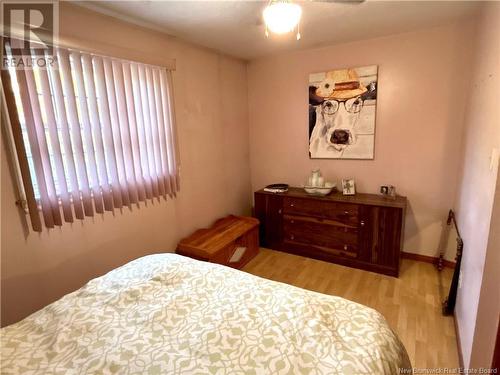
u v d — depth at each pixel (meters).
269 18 1.44
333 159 3.21
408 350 1.79
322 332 1.07
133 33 2.21
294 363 0.95
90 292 1.39
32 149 1.66
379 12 2.15
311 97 3.17
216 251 2.55
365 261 2.77
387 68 2.76
